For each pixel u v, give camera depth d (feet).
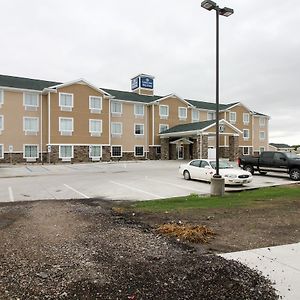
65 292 12.50
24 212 29.53
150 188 51.65
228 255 17.19
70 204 35.55
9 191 47.98
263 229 23.08
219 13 42.24
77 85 124.47
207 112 166.40
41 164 111.86
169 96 151.33
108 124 131.54
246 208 31.71
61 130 120.57
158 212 29.96
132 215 28.63
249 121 178.81
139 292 12.57
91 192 47.29
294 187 52.65
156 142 147.43
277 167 68.49
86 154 125.59
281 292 12.81
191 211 30.25
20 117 116.67
